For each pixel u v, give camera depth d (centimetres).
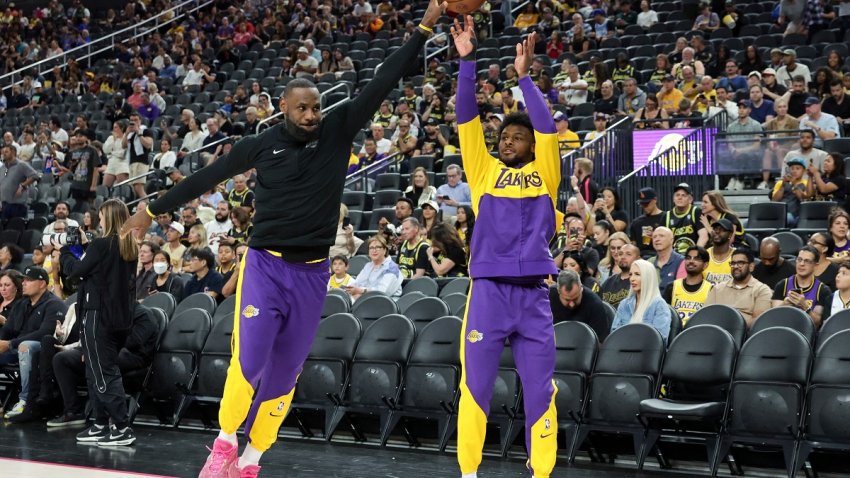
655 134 1141
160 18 2267
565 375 629
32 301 809
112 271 670
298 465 594
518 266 417
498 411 642
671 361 607
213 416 754
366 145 1298
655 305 655
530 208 421
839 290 657
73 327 784
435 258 882
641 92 1288
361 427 707
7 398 813
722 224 743
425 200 1054
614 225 910
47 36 2366
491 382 420
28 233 1284
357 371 693
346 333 715
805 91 1153
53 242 945
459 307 754
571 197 950
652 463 629
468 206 924
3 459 587
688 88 1263
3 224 1356
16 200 1361
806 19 1463
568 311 680
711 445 580
